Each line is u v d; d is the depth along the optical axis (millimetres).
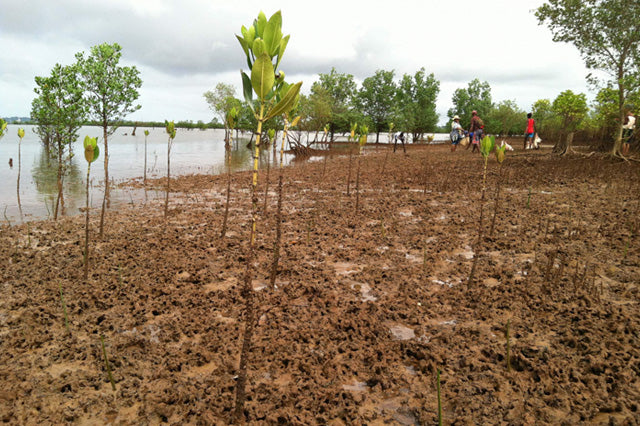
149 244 6020
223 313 3932
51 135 16031
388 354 3197
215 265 5270
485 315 3795
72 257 5414
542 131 39469
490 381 2812
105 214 8203
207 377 2904
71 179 13297
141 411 2568
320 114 33250
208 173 15758
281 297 4258
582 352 3090
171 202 9609
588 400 2568
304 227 7164
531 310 3871
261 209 8734
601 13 13406
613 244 5637
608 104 17953
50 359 3105
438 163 16891
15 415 2512
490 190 10359
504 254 5551
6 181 12406
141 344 3348
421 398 2680
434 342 3365
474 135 22422
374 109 43375
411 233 6656
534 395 2660
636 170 12352
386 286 4609
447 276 4855
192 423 2479
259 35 2330
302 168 17312
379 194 10305
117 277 4734
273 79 2209
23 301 4039
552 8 14039
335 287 4547
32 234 6551
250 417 2488
